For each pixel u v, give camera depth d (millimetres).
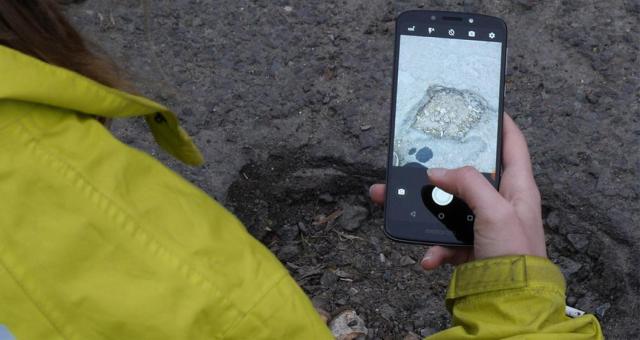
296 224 818
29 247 406
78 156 424
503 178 608
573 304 790
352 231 816
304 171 824
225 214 449
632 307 784
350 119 837
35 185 413
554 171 819
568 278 795
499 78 649
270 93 849
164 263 415
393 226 624
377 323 781
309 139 830
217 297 417
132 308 409
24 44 441
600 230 804
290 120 838
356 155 824
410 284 793
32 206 410
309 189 823
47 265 406
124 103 448
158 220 424
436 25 654
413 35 655
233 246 432
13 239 406
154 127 519
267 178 822
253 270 429
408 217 625
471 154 635
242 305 421
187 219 430
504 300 513
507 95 847
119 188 422
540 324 501
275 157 827
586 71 857
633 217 804
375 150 826
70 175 417
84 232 411
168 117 487
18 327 407
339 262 804
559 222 807
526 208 580
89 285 408
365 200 824
